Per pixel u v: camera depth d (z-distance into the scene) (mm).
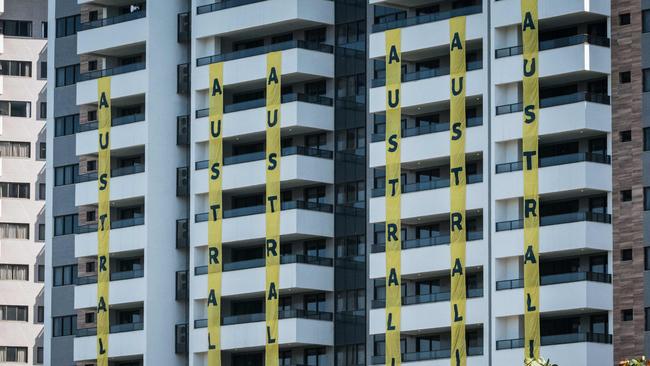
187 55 190250
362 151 177375
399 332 168500
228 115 182750
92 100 193125
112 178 190625
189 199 188750
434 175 172500
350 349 175750
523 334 160750
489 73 165125
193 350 183375
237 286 180625
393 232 170375
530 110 161375
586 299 156750
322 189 180500
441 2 173500
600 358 156625
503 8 164125
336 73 180125
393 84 171625
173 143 189250
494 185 163125
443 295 166375
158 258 187500
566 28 164750
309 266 177375
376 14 177750
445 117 172375
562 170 159375
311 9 180000
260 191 183250
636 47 158375
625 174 158125
